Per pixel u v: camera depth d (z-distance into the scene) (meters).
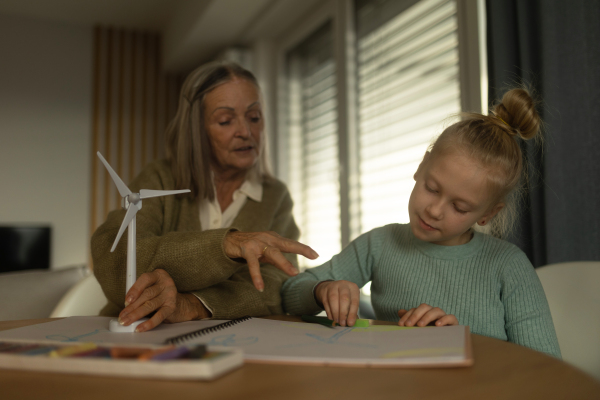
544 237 1.12
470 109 1.52
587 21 1.08
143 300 0.66
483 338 0.57
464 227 0.77
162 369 0.40
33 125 3.63
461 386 0.38
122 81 3.92
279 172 2.80
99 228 0.89
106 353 0.44
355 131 2.21
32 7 3.55
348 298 0.71
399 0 2.00
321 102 2.51
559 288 0.87
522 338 0.77
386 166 1.96
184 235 0.76
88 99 3.83
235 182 1.20
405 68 1.89
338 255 1.03
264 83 2.96
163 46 3.89
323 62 2.57
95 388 0.37
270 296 0.90
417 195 0.78
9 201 3.50
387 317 0.92
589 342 0.81
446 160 0.74
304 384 0.38
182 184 1.08
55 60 3.75
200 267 0.74
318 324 0.67
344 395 0.36
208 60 3.59
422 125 1.80
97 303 1.16
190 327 0.66
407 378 0.40
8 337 0.59
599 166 1.05
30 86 3.66
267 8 2.66
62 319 0.73
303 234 2.62
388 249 0.96
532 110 0.81
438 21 1.73
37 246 3.45
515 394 0.36
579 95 1.08
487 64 1.32
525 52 1.21
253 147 1.15
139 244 0.77
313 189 2.58
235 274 0.92
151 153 4.01
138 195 0.67
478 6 1.51
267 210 1.16
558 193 1.09
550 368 0.43
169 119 4.07
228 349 0.46
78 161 3.74
